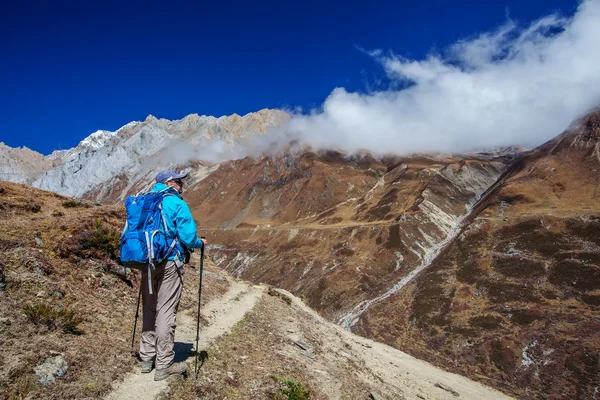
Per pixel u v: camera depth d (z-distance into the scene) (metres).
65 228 14.29
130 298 12.67
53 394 5.92
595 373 100.31
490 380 108.38
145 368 7.27
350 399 11.17
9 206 17.00
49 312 8.19
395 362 31.80
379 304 163.12
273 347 13.06
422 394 20.08
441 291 161.38
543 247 170.75
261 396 8.19
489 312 140.25
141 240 6.32
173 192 6.94
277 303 24.53
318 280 197.25
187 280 19.89
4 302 8.36
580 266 149.62
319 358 14.33
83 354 7.32
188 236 6.73
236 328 13.62
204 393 7.23
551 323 125.00
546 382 102.62
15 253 11.04
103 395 6.29
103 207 21.53
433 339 133.00
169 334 7.07
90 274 12.59
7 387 5.69
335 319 160.50
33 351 6.79
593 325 118.75
